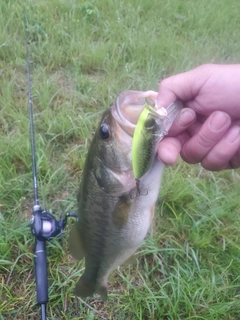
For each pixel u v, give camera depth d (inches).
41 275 13.2
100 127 11.1
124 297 17.8
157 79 28.4
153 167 10.8
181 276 18.6
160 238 19.8
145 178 10.9
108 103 26.1
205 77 10.9
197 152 11.0
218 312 17.4
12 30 31.5
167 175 21.8
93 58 29.6
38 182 21.2
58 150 23.7
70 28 32.5
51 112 24.9
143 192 11.2
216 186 22.0
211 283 18.1
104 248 12.6
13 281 18.1
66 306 17.6
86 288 14.3
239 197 21.7
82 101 26.5
